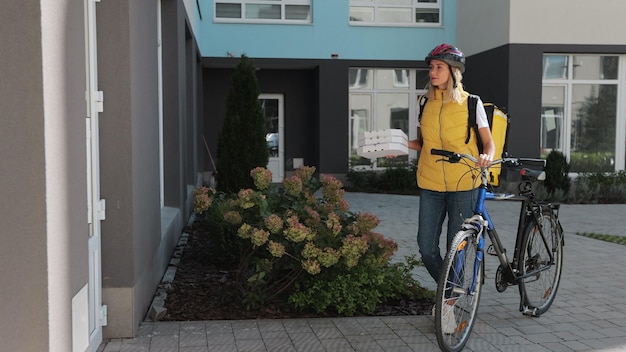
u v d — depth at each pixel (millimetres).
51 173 2156
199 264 5941
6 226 2121
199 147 13977
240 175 7273
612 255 6871
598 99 13406
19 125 2102
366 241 4363
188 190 8836
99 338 3586
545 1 12820
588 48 12984
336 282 4402
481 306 4719
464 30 15047
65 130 2307
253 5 14930
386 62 15320
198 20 13219
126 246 3715
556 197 11953
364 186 14258
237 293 4641
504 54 13047
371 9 15344
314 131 15945
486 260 6527
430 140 4059
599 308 4711
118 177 3678
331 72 15094
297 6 15070
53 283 2176
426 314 4453
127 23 3631
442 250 7121
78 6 2482
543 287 4652
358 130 15703
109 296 3721
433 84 3996
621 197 12383
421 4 15430
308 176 4977
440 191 4078
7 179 2113
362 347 3730
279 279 4781
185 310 4410
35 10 2076
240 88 7449
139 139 3941
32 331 2143
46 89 2115
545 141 13375
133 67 3725
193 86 10055
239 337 3850
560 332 4109
